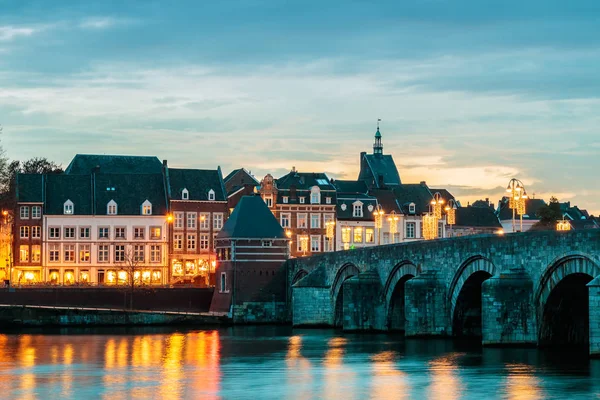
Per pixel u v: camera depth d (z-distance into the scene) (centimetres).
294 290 17988
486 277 13488
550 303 12000
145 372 11494
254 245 19500
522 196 13525
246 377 10988
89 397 9844
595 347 10675
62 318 18188
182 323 18825
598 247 11006
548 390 9612
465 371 10844
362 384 10325
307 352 13238
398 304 15825
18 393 10094
